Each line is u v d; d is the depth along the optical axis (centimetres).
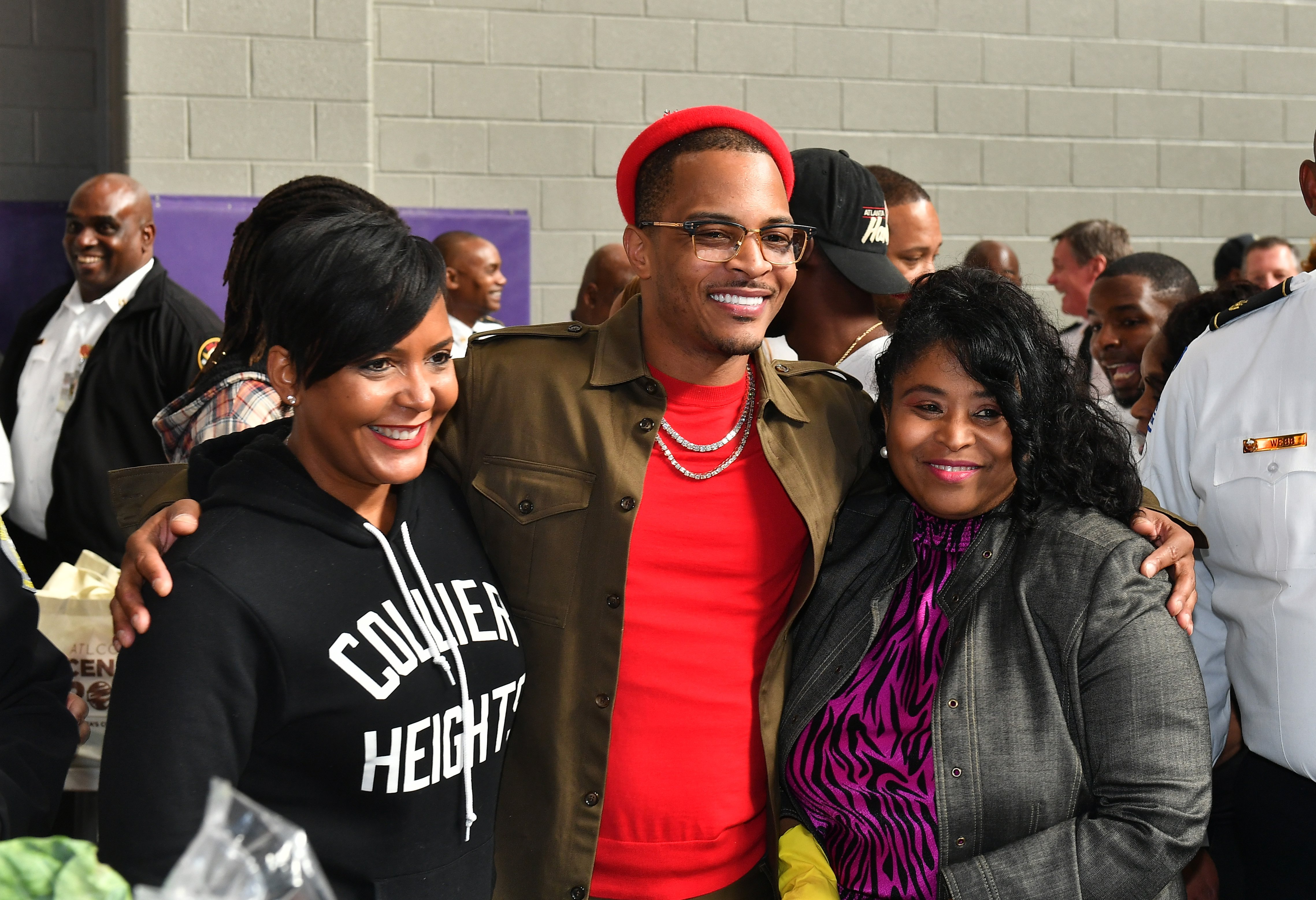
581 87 489
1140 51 539
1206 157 552
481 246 441
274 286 104
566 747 131
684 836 133
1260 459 150
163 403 308
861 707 136
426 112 477
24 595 122
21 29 477
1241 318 160
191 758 98
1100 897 119
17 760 112
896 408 136
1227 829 176
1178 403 165
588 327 146
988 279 136
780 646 141
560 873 130
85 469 308
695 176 131
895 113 518
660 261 134
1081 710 126
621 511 133
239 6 443
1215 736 163
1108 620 124
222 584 101
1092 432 135
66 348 340
